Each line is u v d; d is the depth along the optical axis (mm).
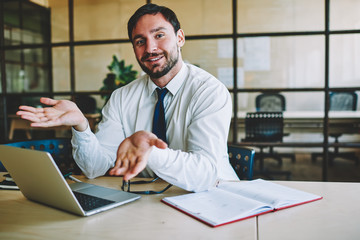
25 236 720
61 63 7168
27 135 5344
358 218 796
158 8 1210
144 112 1429
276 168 4734
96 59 7121
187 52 6531
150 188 1073
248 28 6301
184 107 1340
